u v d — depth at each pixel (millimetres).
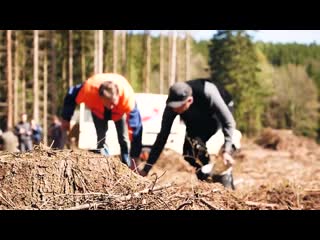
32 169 5312
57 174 5355
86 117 15555
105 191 5465
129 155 9039
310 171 14516
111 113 8750
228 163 8336
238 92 59750
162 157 15367
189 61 48469
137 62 51312
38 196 5230
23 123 18531
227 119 8328
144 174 8227
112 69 42594
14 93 37312
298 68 69688
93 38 43031
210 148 12656
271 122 67875
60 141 15812
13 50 39156
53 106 33656
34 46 32750
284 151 28297
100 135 8953
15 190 5223
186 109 8320
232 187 8523
